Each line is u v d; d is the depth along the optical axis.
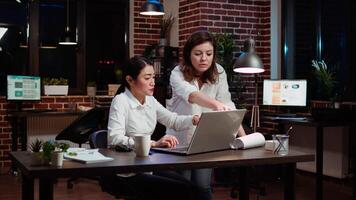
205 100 2.49
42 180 2.06
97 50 6.97
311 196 4.86
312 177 5.85
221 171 5.13
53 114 5.62
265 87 5.85
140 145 2.19
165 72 6.18
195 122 2.54
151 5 5.70
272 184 5.38
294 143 5.98
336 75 5.70
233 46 5.93
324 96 5.84
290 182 2.47
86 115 5.07
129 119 2.60
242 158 2.20
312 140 5.72
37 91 6.05
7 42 6.39
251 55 4.22
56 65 6.75
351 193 4.99
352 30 5.47
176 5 6.64
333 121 4.68
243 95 6.16
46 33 6.71
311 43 6.05
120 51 7.11
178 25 6.55
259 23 6.39
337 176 5.43
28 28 6.52
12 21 6.54
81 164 1.97
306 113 5.86
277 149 2.38
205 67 2.62
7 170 6.04
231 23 6.20
